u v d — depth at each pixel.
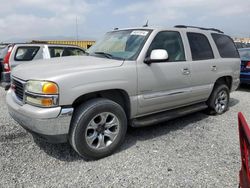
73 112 3.46
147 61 4.02
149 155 3.81
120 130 3.82
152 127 5.02
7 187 2.96
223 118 5.70
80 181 3.12
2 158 3.61
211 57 5.40
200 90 5.10
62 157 3.70
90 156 3.57
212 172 3.37
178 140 4.39
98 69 3.55
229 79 6.11
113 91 3.85
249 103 7.24
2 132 4.57
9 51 7.72
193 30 5.15
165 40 4.45
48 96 3.17
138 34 4.37
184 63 4.66
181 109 4.99
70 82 3.27
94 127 3.56
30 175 3.22
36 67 3.72
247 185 1.92
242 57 9.11
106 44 4.68
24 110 3.34
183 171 3.38
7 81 7.68
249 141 1.75
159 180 3.17
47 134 3.26
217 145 4.21
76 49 9.40
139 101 4.02
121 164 3.53
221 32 6.10
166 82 4.35
